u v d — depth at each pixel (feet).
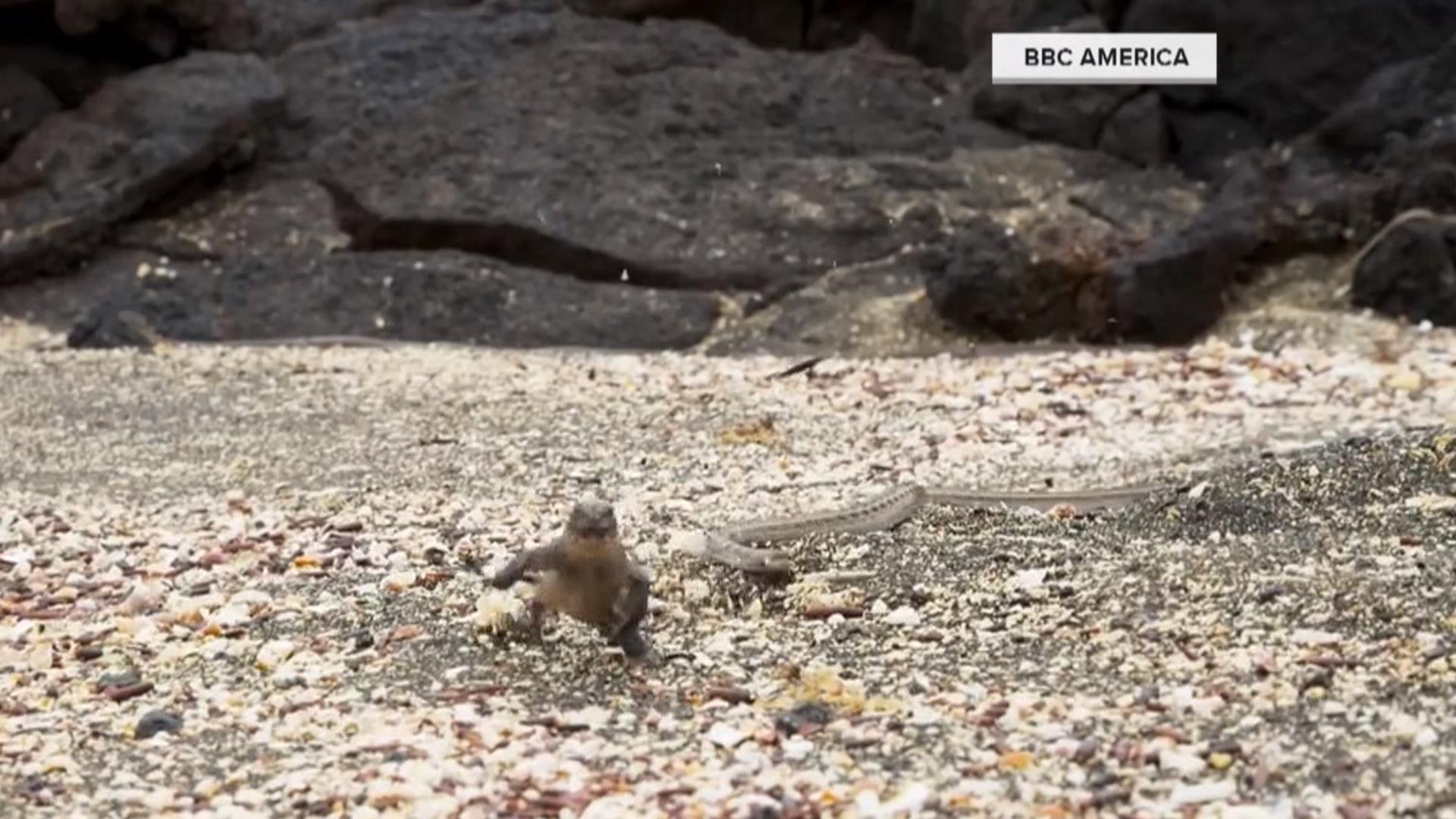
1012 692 21.29
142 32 72.54
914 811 17.87
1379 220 57.26
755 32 73.05
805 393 46.24
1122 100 64.59
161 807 19.01
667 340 58.75
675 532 29.63
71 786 19.70
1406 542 26.61
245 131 67.36
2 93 71.87
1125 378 47.14
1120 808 17.83
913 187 63.36
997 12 66.85
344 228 65.46
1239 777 18.40
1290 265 57.72
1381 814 17.26
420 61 69.87
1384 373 46.29
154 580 28.43
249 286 61.98
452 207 63.57
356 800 18.84
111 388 49.75
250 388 49.16
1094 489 31.58
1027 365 49.88
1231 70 63.77
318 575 28.25
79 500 35.50
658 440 39.88
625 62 68.49
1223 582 24.93
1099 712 20.40
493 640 23.97
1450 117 58.18
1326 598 23.73
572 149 65.62
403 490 34.94
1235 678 21.18
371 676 23.00
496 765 19.60
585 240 62.03
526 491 34.42
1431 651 21.49
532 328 59.47
